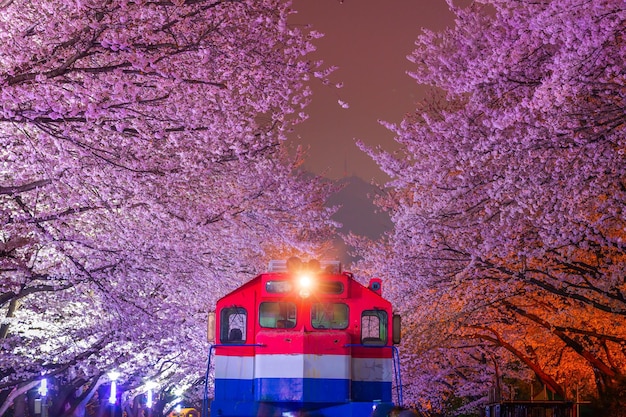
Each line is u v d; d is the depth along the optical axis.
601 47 18.31
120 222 21.09
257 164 25.44
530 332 30.62
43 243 20.30
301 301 16.41
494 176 22.58
